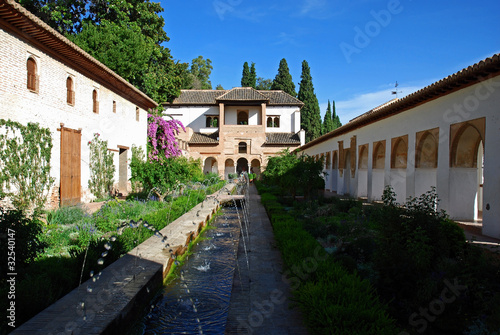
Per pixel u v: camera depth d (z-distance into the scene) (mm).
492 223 7973
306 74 40938
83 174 12836
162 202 12945
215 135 33406
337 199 13914
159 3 24297
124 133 16953
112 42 18734
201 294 5090
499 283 3701
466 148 9656
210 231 9930
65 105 11539
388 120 14016
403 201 13375
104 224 8117
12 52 8992
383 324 2982
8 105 8867
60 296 4367
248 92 32750
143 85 22391
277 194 18219
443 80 9016
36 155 9891
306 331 3438
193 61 55188
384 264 4207
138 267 5258
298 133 32594
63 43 10156
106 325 3381
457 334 3557
